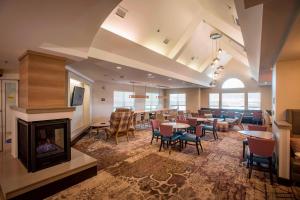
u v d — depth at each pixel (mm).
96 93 8133
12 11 1806
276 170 2969
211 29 5953
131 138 5953
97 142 5371
